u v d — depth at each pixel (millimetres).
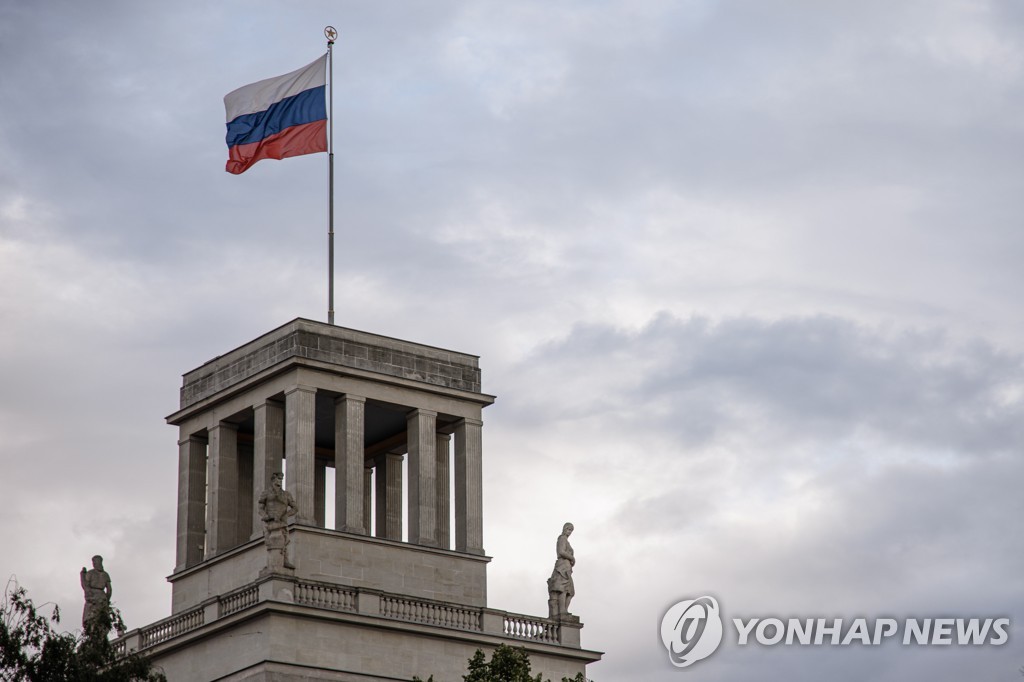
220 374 143750
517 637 139125
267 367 139625
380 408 142125
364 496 148125
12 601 123375
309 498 136375
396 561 138375
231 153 147875
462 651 137250
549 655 140250
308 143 148250
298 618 131750
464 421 143875
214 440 142625
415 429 141875
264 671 129500
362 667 133125
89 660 123500
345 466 138250
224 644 133500
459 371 144625
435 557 139875
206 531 141500
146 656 133875
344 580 136000
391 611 135375
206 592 139750
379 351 141625
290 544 134875
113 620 126500
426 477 141125
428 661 135750
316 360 138500
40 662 121812
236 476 142250
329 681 131500
